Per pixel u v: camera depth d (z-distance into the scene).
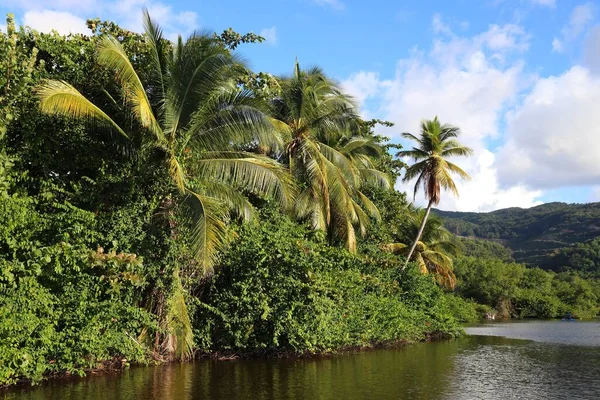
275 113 22.47
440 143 30.08
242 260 16.09
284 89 22.44
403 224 38.59
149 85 14.80
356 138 26.20
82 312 12.33
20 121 13.19
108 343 12.88
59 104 11.84
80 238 12.57
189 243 14.01
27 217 11.89
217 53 14.11
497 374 14.95
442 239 42.25
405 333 23.38
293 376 13.37
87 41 16.09
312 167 20.80
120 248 13.67
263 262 16.16
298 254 16.64
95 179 14.34
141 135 14.19
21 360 10.99
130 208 13.93
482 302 75.31
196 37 14.38
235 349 16.45
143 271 13.89
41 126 13.73
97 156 14.55
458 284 76.56
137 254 13.91
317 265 17.16
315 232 19.97
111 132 14.32
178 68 14.34
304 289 16.41
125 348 13.38
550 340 28.25
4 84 12.62
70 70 14.91
